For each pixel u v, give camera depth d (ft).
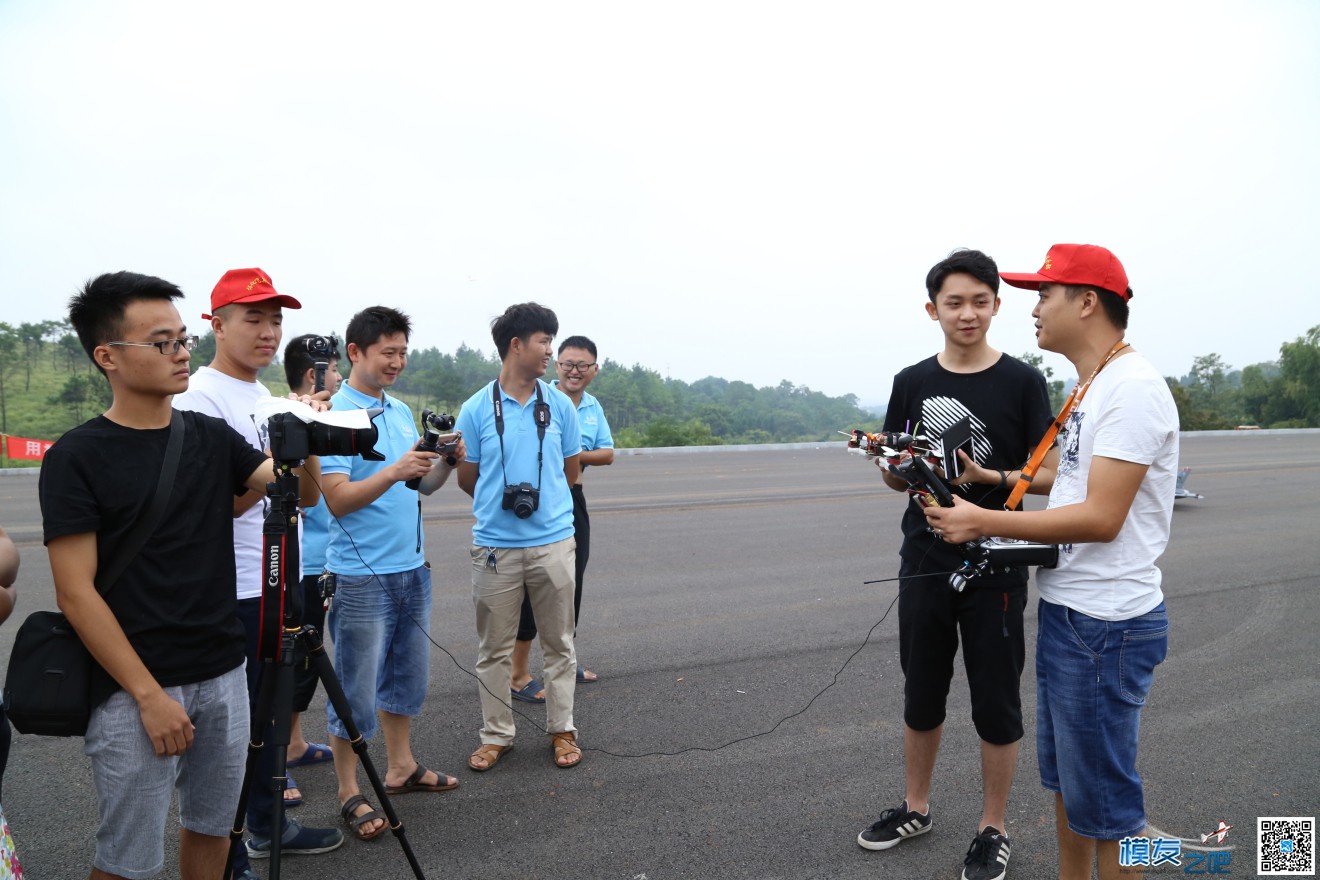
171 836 9.96
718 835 9.88
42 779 11.18
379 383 10.78
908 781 9.86
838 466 56.49
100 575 6.40
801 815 10.36
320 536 11.05
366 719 10.27
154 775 6.60
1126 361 7.09
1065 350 7.61
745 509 35.55
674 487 43.80
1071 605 7.29
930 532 9.36
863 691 14.55
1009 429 9.37
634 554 26.04
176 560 6.67
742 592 21.34
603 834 9.91
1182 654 16.19
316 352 9.02
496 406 11.76
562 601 11.82
